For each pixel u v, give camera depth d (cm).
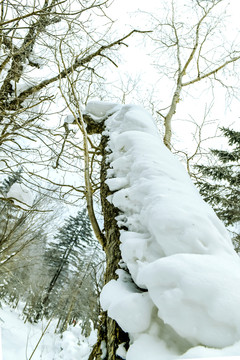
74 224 2330
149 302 105
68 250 2159
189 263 98
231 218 585
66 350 842
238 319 81
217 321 83
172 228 118
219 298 85
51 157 364
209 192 547
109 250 170
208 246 112
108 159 233
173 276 95
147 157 181
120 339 116
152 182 156
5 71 300
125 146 209
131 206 165
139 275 114
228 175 545
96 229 222
